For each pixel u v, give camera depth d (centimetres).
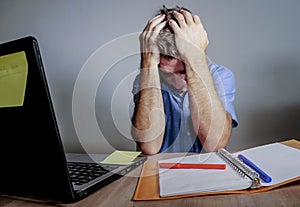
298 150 67
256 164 58
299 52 125
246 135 130
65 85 143
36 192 47
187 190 48
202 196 46
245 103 129
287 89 127
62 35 144
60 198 46
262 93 128
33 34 148
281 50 127
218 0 130
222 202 43
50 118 39
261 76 128
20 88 38
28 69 37
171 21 96
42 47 147
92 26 141
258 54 128
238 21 129
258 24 128
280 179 49
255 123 129
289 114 126
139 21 136
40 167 43
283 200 42
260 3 127
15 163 45
